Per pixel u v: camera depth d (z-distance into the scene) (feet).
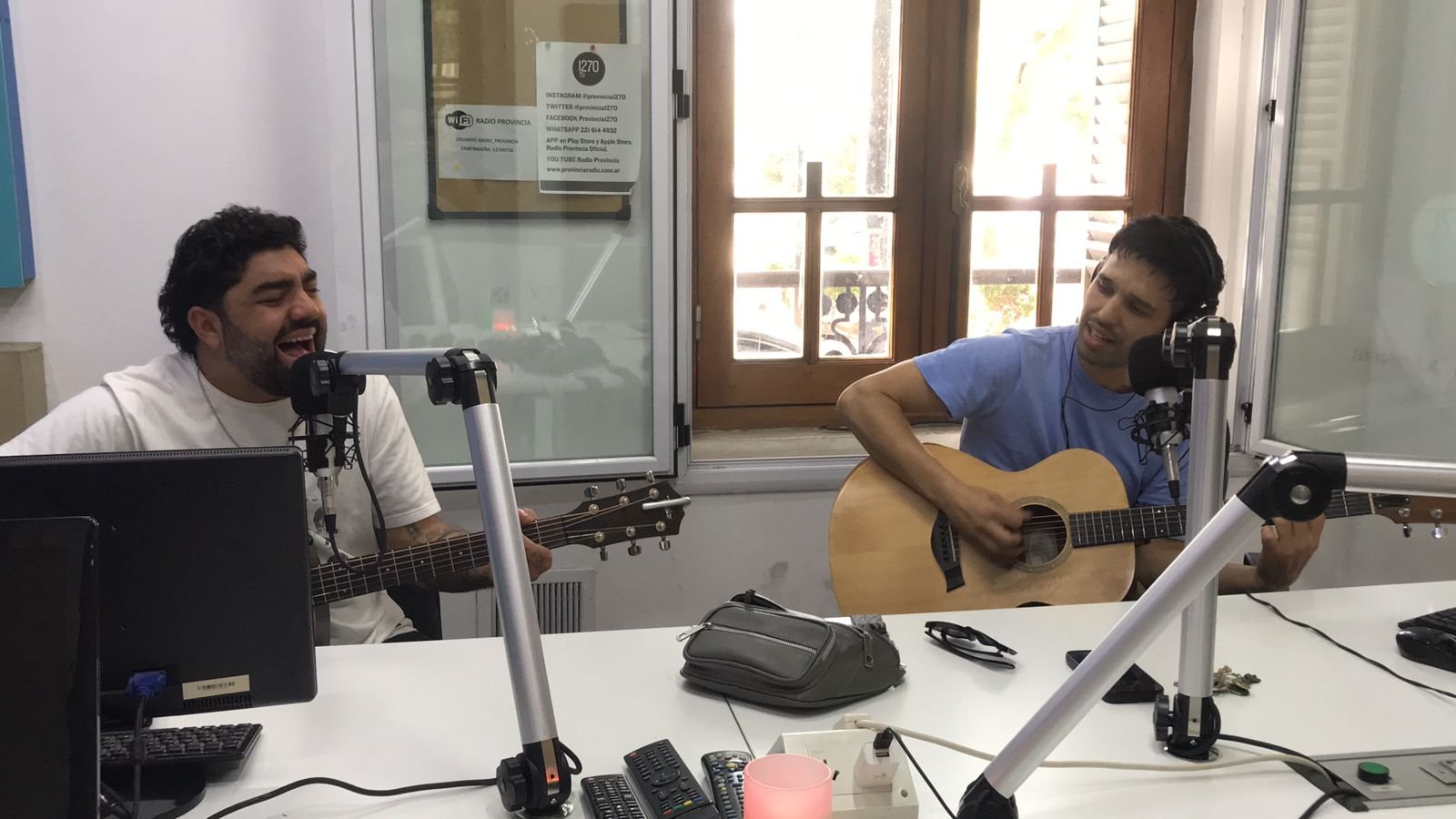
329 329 7.45
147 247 7.16
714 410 8.96
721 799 3.42
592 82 7.57
